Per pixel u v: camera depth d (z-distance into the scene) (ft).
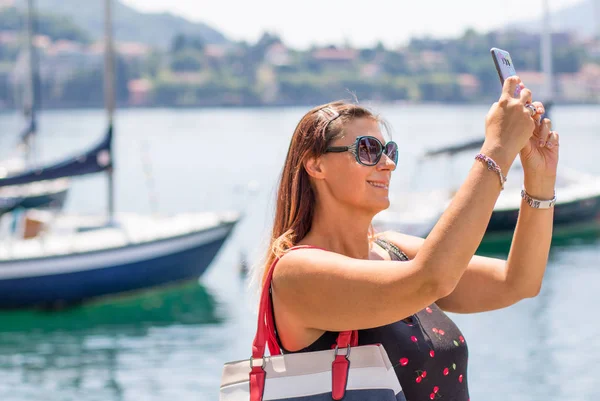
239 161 171.53
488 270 8.09
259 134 288.92
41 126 365.61
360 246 7.55
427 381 7.42
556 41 476.54
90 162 54.34
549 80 106.01
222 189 118.01
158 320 44.29
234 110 638.12
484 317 40.32
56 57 561.02
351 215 7.45
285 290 7.01
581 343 34.73
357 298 6.61
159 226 54.60
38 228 53.67
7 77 494.59
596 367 31.22
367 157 7.23
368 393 6.93
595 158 146.72
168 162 172.76
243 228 74.84
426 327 7.61
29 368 35.63
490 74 549.13
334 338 7.09
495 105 6.78
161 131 314.35
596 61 471.62
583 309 40.91
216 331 41.27
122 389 32.04
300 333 7.12
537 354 33.47
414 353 7.36
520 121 6.63
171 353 37.29
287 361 7.02
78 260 48.08
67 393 31.63
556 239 63.87
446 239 6.33
